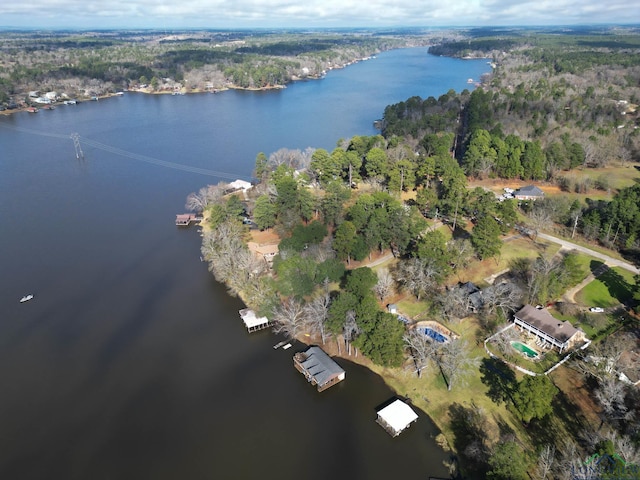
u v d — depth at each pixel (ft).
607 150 625.41
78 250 480.23
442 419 271.49
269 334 354.33
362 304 310.45
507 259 421.59
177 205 585.22
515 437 253.65
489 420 265.75
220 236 442.91
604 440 230.48
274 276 400.06
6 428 278.46
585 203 521.65
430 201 504.43
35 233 516.32
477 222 450.30
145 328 363.35
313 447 262.88
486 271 404.16
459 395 284.61
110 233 515.91
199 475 248.52
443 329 335.26
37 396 301.63
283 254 390.01
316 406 289.33
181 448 264.31
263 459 256.73
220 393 301.84
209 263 449.48
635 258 418.92
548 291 351.25
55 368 324.60
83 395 302.25
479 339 326.24
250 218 520.42
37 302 395.14
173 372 319.88
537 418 262.88
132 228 526.98
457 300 339.16
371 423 275.80
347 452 258.78
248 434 271.90
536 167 582.35
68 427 279.28
